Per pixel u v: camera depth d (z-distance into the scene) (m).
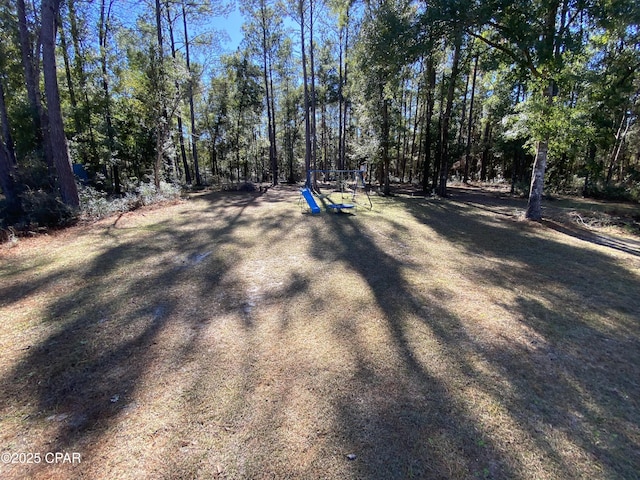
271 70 20.06
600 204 12.01
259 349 2.71
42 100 12.17
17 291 3.88
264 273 4.53
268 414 2.00
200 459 1.69
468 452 1.75
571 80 6.81
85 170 13.18
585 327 3.15
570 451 1.77
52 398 2.14
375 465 1.66
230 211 9.68
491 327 3.11
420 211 9.97
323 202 11.94
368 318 3.26
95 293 3.83
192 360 2.56
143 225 7.62
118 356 2.61
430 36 7.29
